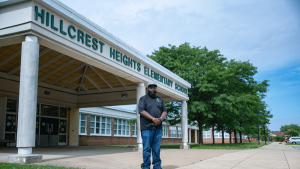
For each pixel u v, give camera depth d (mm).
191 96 22125
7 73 15828
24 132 7223
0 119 16062
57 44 8914
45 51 13852
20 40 8320
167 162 8016
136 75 13695
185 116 20141
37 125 18875
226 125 30859
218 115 21578
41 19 8188
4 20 8086
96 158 8875
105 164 7328
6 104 16375
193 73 21422
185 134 19578
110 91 20734
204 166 6961
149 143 4965
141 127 5031
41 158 7398
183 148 19156
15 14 7992
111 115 30172
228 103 20219
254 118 35281
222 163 7766
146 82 14680
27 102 7363
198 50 24047
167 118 24453
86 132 26109
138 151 13445
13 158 6984
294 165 7355
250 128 36438
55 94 19625
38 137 18906
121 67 12477
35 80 7652
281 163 7871
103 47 11305
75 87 21109
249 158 9609
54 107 20719
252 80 24219
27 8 7891
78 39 9828
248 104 22234
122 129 32625
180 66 22734
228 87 22406
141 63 14328
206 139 68375
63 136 21531
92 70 18406
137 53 13711
